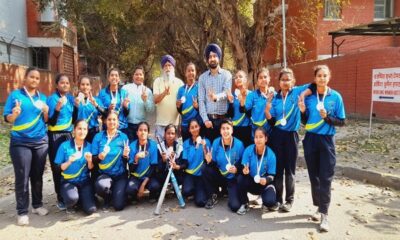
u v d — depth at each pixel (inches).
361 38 785.6
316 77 206.4
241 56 599.8
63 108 236.2
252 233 200.5
